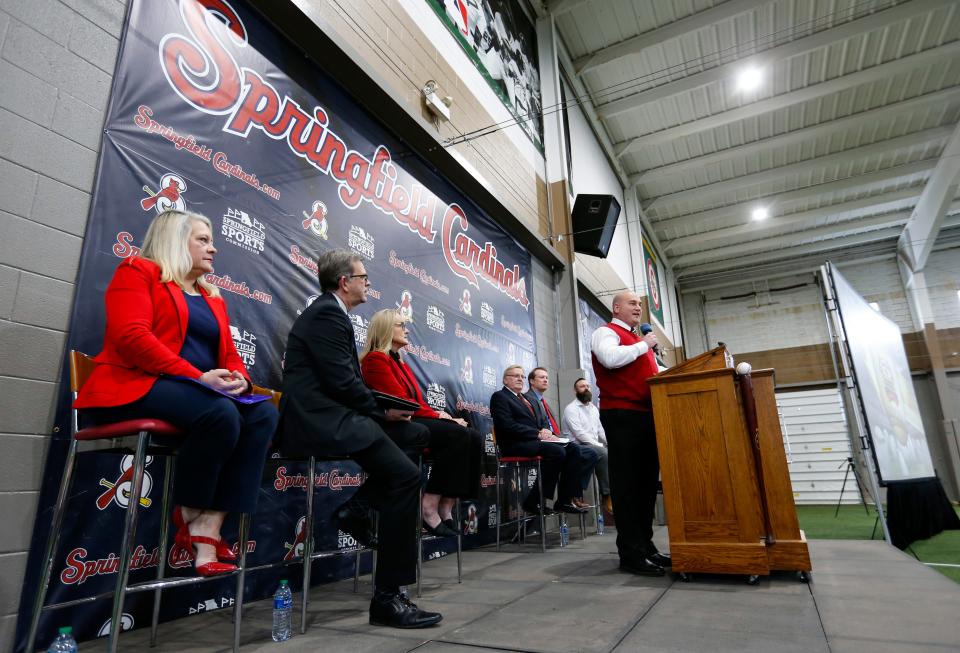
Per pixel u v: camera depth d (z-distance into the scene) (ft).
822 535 15.56
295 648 5.01
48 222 5.67
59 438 5.46
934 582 7.28
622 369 8.92
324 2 10.60
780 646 4.64
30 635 4.25
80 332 5.76
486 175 16.71
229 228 7.77
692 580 7.65
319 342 5.87
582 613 6.00
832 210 38.73
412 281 12.08
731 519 7.55
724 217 40.24
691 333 48.55
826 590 6.84
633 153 34.19
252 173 8.34
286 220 8.83
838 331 14.48
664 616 5.75
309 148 9.63
